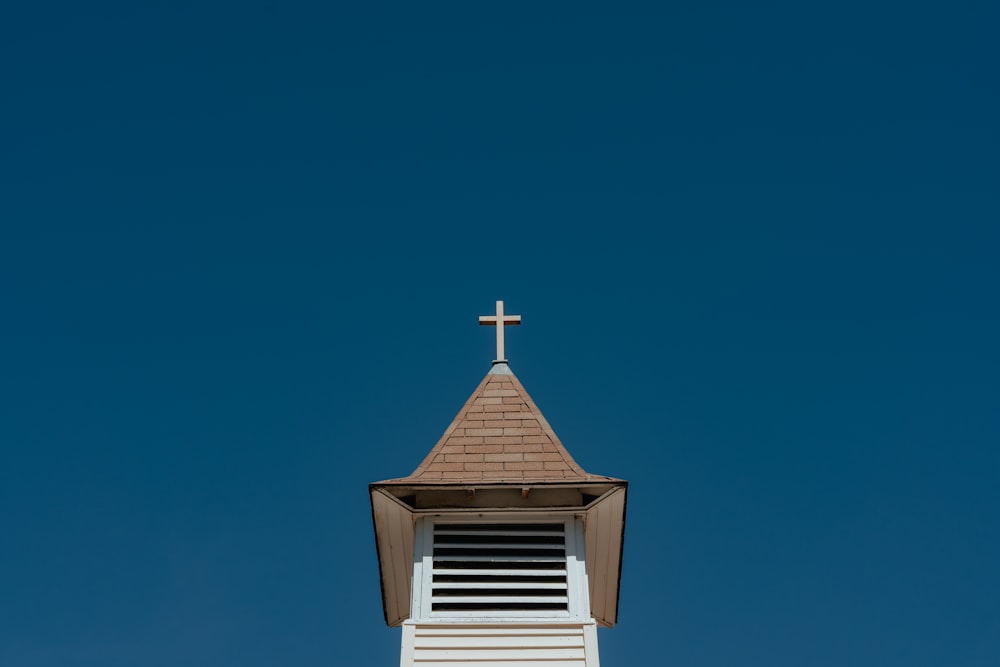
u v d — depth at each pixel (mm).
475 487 18422
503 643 17422
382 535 18875
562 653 17344
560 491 18734
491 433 19812
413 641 17438
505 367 21344
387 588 19797
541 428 19859
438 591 18062
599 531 18922
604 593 20172
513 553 18438
